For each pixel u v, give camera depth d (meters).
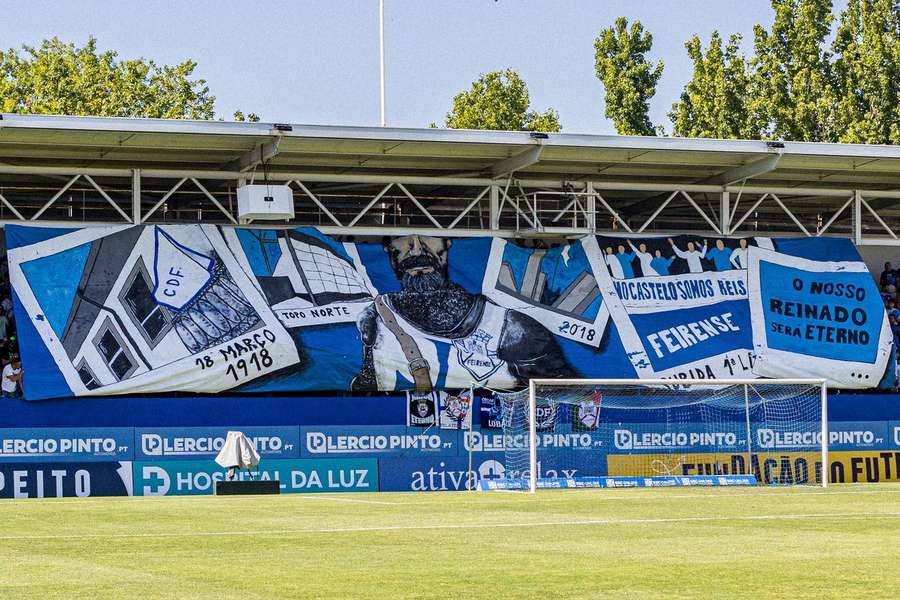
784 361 35.44
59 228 31.80
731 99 58.50
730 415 33.47
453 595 10.66
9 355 33.31
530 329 34.09
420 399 32.06
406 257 34.25
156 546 14.87
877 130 56.12
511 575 11.95
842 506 21.52
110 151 32.28
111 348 31.02
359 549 14.46
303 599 10.45
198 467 30.34
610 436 32.69
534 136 32.19
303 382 32.09
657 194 37.94
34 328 30.64
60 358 30.48
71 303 31.14
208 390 31.47
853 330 36.34
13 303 30.80
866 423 34.09
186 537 16.03
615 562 12.98
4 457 29.30
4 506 22.86
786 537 15.74
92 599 10.47
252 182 32.53
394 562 13.09
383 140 31.52
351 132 31.28
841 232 41.94
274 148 31.41
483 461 32.28
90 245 31.89
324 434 31.27
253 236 33.25
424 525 17.84
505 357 33.50
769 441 33.44
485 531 16.80
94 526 17.89
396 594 10.72
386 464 31.56
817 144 33.84
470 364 33.16
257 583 11.45
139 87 67.62
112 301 31.50
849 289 36.81
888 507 21.25
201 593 10.80
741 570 12.22
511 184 35.47
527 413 32.16
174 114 68.19
